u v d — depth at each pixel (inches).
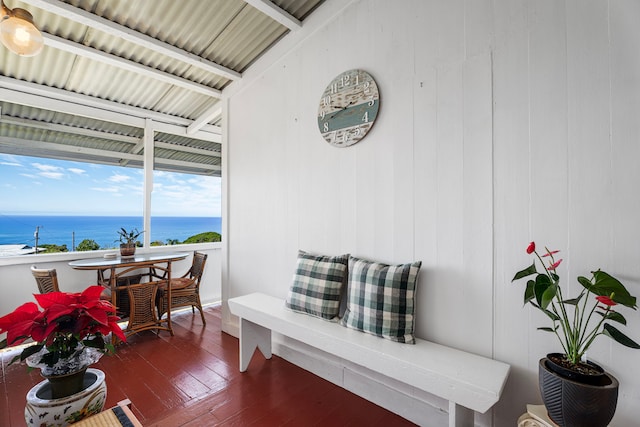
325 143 92.7
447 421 66.5
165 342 119.0
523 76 58.6
